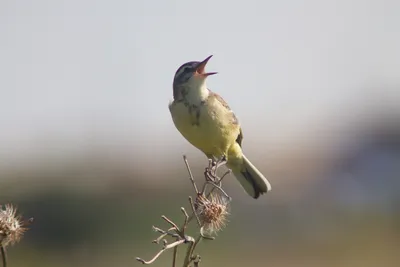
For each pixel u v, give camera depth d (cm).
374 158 2488
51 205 1872
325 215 2125
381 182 2339
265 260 1833
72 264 1764
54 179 1916
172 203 1911
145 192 1942
